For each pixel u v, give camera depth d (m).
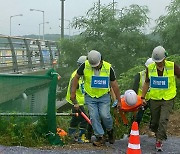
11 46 19.20
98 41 21.72
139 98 7.91
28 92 8.27
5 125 7.91
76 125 8.92
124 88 14.12
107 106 7.65
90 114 7.61
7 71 18.45
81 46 22.09
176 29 21.23
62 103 19.52
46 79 8.16
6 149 7.13
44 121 8.10
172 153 7.52
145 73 8.06
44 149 7.45
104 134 7.98
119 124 9.51
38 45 23.89
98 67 7.56
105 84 7.56
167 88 7.54
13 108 8.17
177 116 10.98
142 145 8.12
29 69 21.28
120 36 21.83
